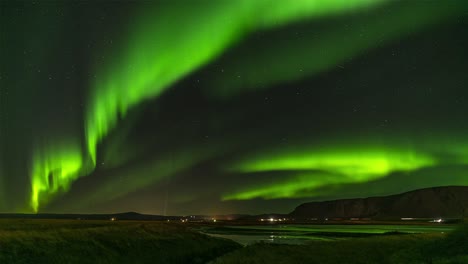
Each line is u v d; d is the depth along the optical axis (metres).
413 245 38.03
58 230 37.81
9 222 61.59
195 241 52.88
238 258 35.53
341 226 158.62
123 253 34.91
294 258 35.09
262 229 129.12
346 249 40.22
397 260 30.69
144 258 35.91
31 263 25.36
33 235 31.45
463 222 34.72
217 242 57.03
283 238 76.00
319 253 38.09
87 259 29.78
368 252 37.78
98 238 36.44
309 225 181.88
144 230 49.88
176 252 42.19
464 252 27.23
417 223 184.75
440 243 31.84
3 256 24.89
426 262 26.36
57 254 28.42
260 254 37.50
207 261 39.75
